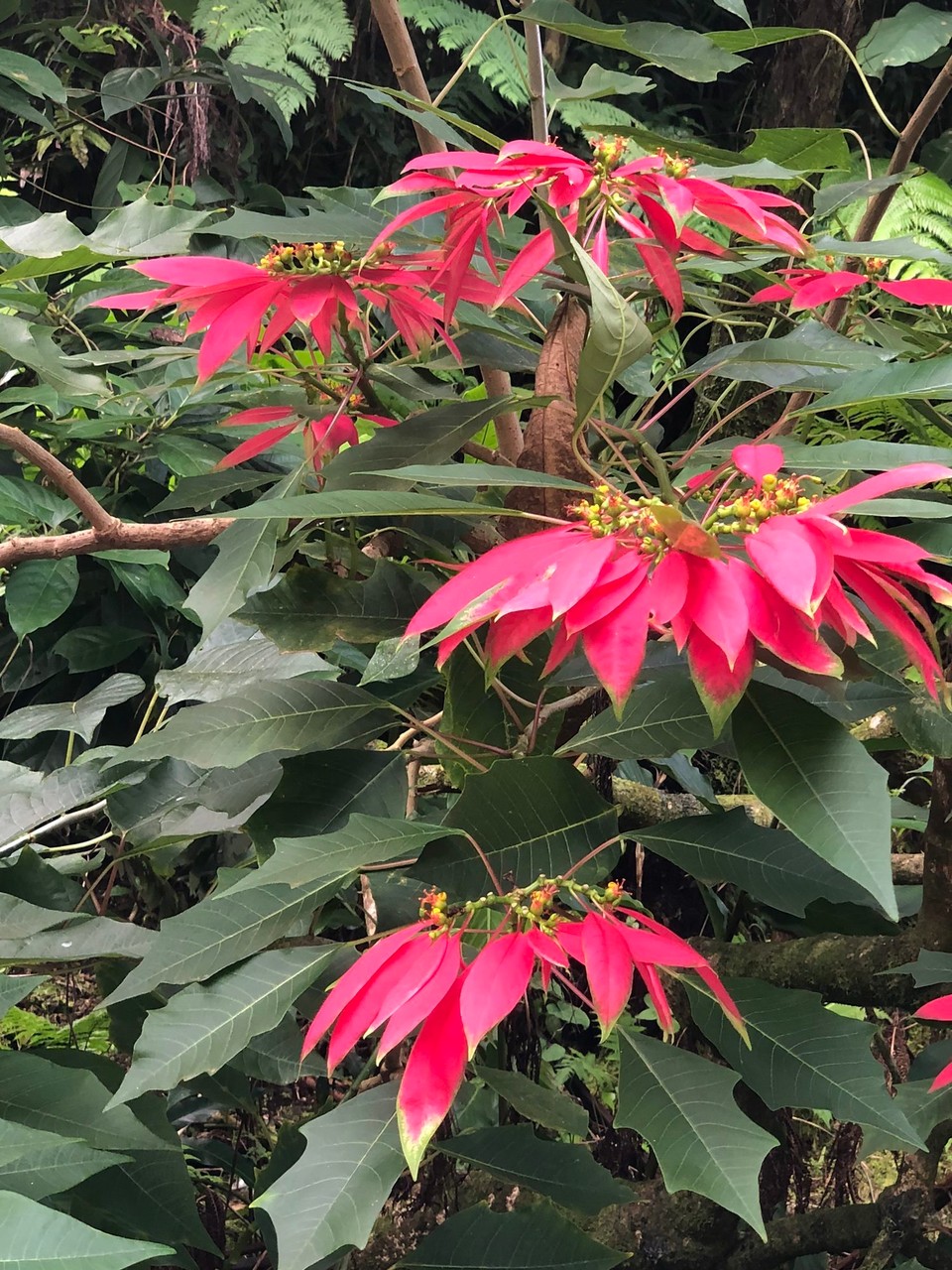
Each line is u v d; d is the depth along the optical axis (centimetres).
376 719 121
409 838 100
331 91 407
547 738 123
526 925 93
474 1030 83
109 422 171
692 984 105
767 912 155
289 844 98
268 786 126
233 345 103
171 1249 82
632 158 227
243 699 117
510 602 79
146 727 205
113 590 205
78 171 414
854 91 414
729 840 112
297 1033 141
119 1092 100
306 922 109
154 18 362
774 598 81
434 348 124
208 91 344
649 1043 99
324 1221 90
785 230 99
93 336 196
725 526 85
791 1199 172
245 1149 193
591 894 95
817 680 89
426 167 96
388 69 418
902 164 134
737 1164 89
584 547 82
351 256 113
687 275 136
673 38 118
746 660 81
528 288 135
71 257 108
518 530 103
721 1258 140
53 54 321
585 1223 142
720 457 110
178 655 205
